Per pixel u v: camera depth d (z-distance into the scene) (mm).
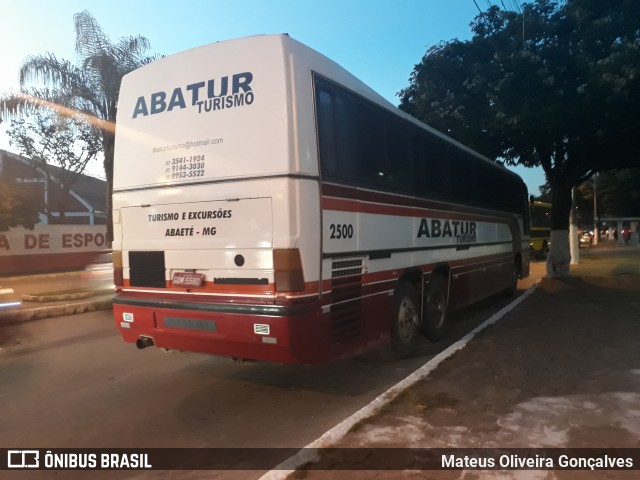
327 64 5184
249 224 4715
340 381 5789
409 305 6734
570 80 11031
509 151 14141
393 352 6488
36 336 8375
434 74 12859
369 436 3922
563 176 14539
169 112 5262
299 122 4648
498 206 10875
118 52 14352
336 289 5020
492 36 12195
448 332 8336
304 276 4602
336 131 5117
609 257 25344
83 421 4723
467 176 8891
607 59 9797
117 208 5664
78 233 22109
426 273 7125
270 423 4621
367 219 5590
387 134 6145
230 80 4891
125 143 5602
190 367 6418
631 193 40625
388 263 6039
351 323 5293
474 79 11812
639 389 4980
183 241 5117
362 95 5648
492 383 5152
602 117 11195
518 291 13953
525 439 3879
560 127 11352
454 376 5379
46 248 20812
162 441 4281
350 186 5273
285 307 4512
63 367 6516
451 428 4066
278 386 5645
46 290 14484
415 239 6785
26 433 4477
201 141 5020
